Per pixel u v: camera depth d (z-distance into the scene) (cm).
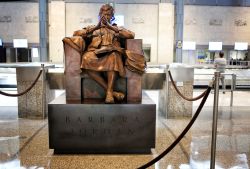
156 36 1590
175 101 666
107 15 469
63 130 414
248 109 793
